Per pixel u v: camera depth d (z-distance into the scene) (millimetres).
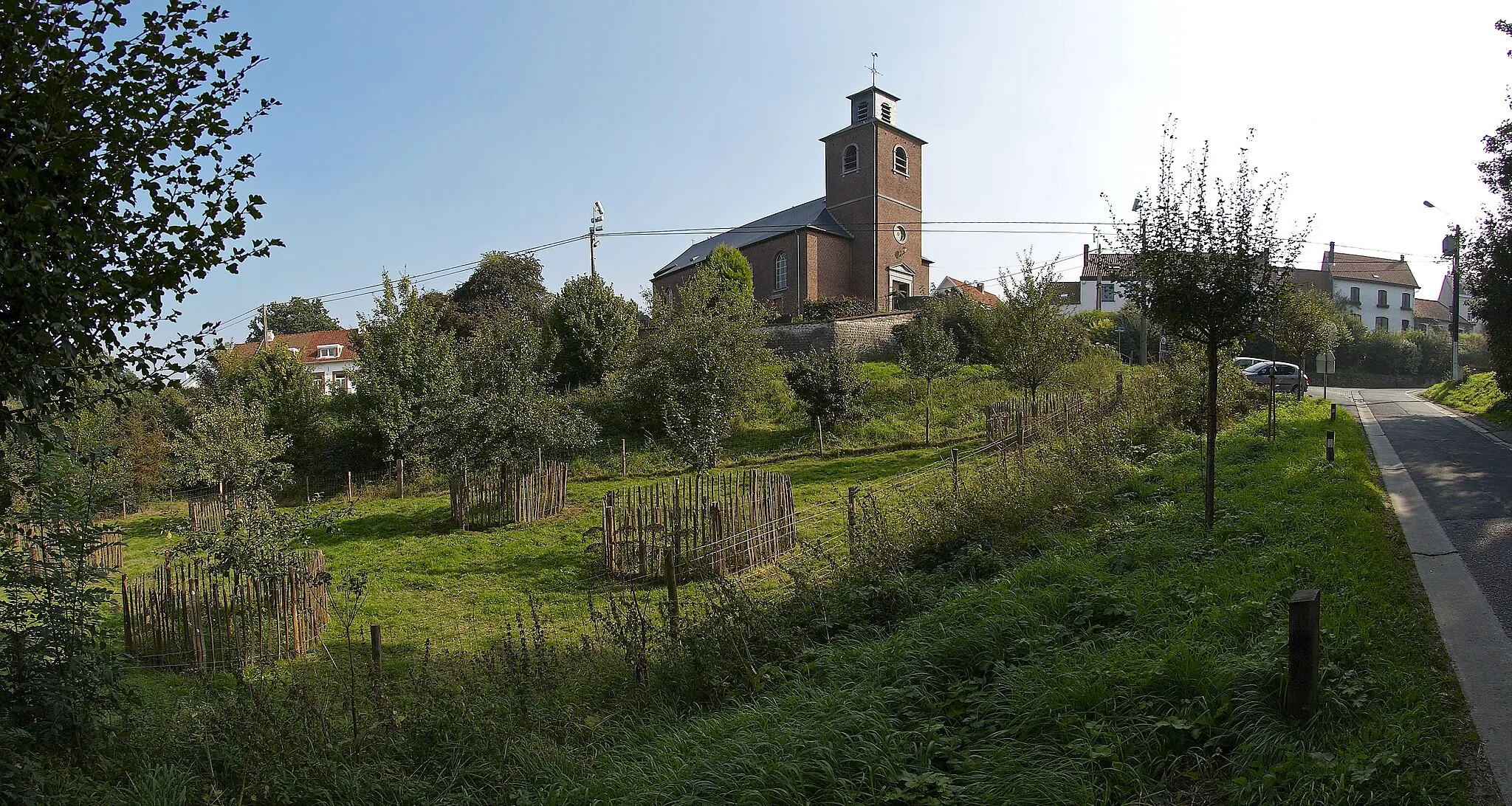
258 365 30672
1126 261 9648
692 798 4422
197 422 20828
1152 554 7598
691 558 11594
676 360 18188
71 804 4508
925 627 6277
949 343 30516
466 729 5773
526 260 51469
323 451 27172
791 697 5543
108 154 3709
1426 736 4020
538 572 13117
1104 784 4059
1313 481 10219
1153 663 4871
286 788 5086
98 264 3842
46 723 4859
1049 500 10211
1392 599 5906
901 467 19938
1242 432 16641
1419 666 4840
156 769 5102
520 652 7520
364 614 11203
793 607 7641
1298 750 3998
